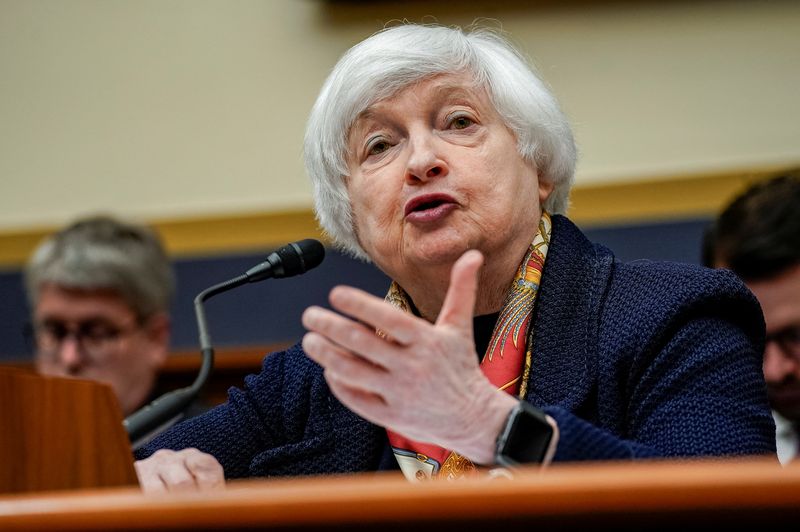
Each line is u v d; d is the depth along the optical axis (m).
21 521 1.45
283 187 7.09
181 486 2.49
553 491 1.35
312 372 3.05
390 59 2.90
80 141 7.43
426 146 2.84
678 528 1.38
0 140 7.51
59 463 1.93
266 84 7.25
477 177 2.81
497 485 1.37
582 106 6.68
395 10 7.05
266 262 2.85
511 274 2.91
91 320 4.78
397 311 1.93
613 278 2.81
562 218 3.03
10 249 7.25
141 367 4.88
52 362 4.79
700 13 6.67
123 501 1.44
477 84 2.90
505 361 2.74
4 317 6.95
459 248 2.77
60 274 4.75
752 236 3.99
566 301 2.78
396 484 1.41
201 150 7.26
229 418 3.08
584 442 2.03
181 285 6.63
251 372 6.00
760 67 6.56
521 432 2.02
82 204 7.33
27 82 7.55
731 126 6.52
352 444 2.85
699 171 6.42
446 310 2.00
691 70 6.62
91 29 7.55
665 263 2.83
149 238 5.03
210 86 7.32
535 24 6.81
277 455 2.88
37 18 7.61
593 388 2.61
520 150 2.90
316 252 2.88
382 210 2.90
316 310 1.96
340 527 1.41
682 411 2.40
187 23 7.43
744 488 1.32
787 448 4.19
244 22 7.35
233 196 7.15
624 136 6.60
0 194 7.43
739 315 2.66
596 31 6.75
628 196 6.41
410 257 2.83
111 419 1.97
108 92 7.46
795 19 6.56
